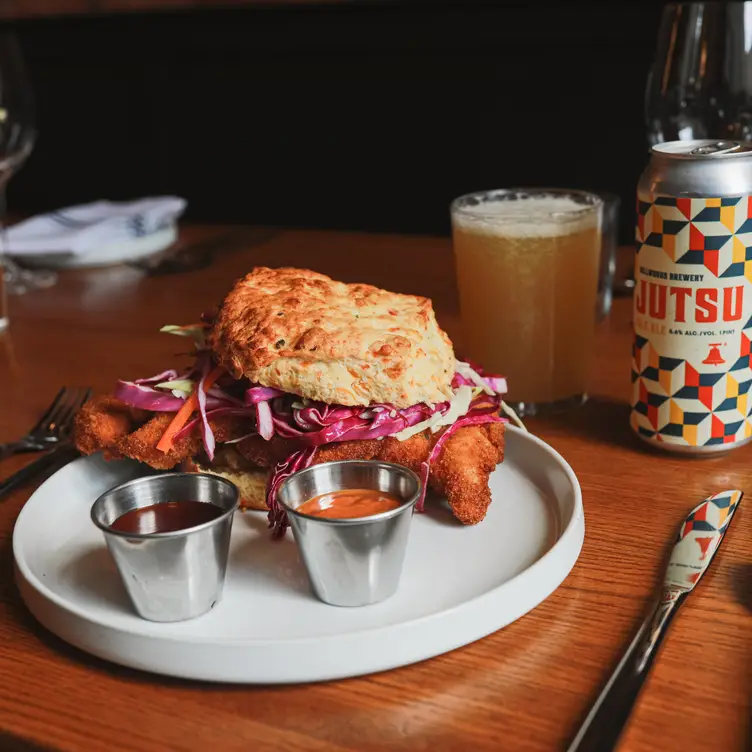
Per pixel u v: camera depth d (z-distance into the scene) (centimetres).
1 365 86
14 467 68
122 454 63
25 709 47
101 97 210
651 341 63
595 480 63
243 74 195
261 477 60
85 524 60
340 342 57
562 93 170
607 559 55
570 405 73
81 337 91
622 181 171
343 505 54
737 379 62
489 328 72
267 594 52
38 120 219
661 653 48
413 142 186
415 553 55
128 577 50
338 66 186
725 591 52
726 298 60
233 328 59
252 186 204
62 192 225
